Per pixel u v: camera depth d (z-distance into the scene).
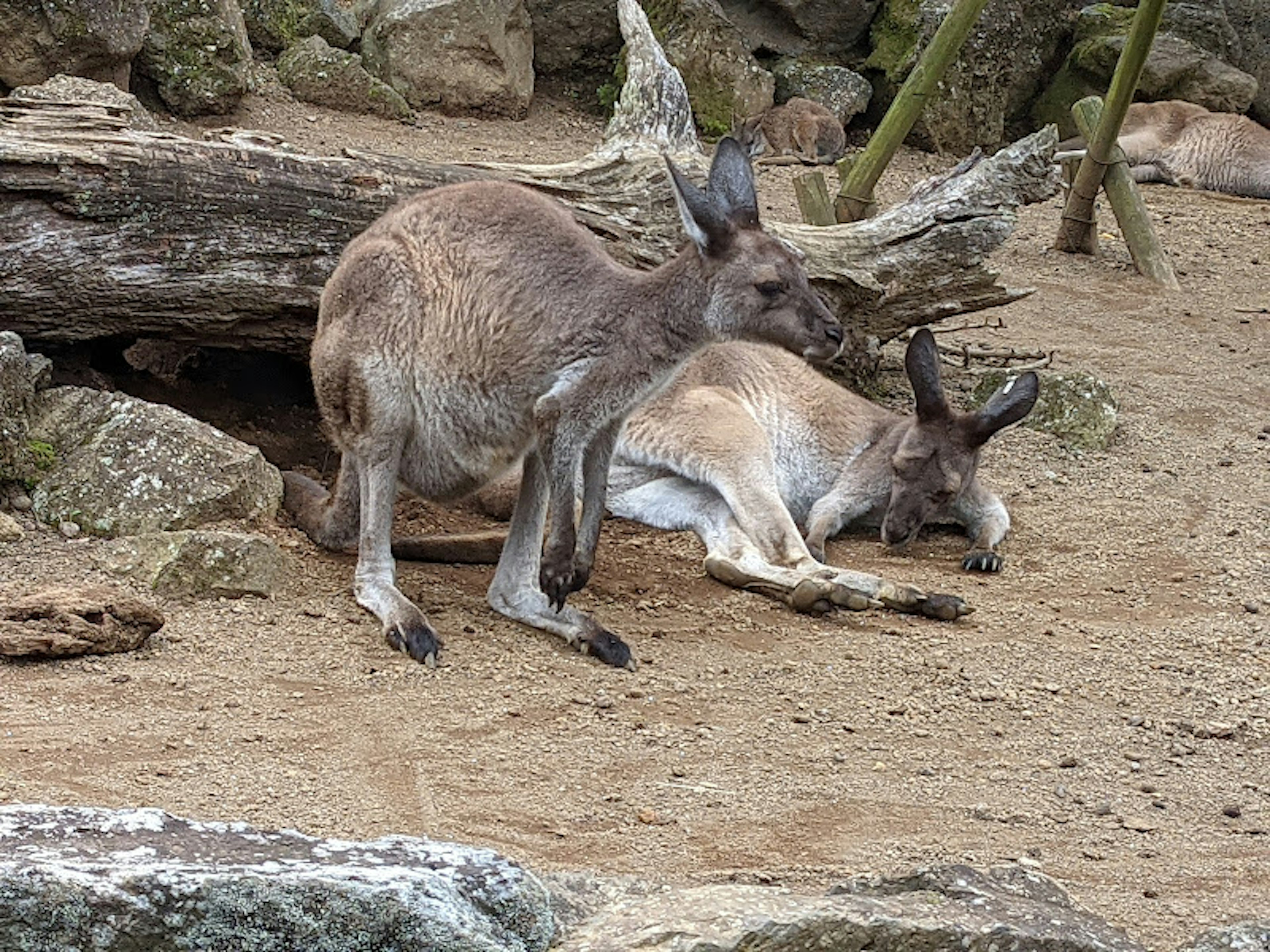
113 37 12.45
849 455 8.28
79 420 6.93
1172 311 12.05
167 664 5.68
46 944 3.18
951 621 6.99
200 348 8.11
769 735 5.68
